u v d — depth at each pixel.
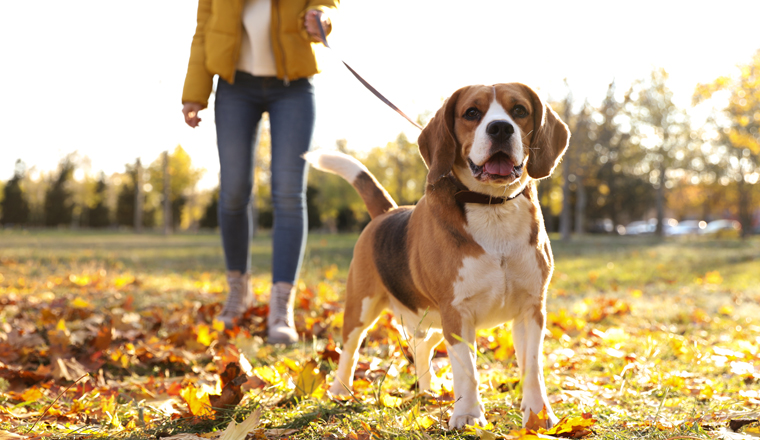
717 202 45.28
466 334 2.33
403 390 2.77
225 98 4.18
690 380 2.96
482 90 2.48
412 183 38.31
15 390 2.90
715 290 7.66
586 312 5.43
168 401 2.63
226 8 4.00
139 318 4.70
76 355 3.60
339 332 4.40
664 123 34.03
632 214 49.84
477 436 2.03
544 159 2.53
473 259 2.30
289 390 2.67
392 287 2.78
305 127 4.20
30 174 67.19
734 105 20.61
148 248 18.17
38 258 11.30
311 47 4.10
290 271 4.16
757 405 2.50
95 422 2.34
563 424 1.96
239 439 1.93
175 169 45.22
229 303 4.50
